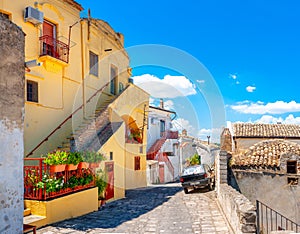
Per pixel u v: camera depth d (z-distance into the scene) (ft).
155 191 33.47
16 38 13.10
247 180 24.80
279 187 23.77
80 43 32.37
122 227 16.71
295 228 22.89
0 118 11.95
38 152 25.41
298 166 23.57
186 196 28.66
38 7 26.14
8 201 12.21
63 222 17.65
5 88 12.30
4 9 22.76
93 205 21.98
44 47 26.94
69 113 29.81
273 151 26.17
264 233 23.26
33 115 25.23
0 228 11.70
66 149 26.68
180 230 15.98
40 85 26.11
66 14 30.09
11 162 12.47
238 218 13.03
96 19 35.60
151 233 15.49
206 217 19.03
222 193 20.58
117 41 40.68
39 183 17.25
